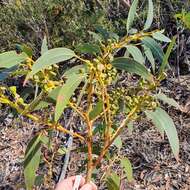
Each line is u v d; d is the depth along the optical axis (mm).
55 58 1001
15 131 3900
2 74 1134
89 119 1122
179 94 3820
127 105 1181
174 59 4090
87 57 2520
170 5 3809
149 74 1042
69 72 1141
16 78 4059
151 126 3521
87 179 1210
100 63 1019
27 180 1208
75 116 3496
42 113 2180
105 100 1097
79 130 3414
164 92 3840
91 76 1021
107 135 1164
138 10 4055
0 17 4418
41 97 1082
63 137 3199
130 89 1168
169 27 4070
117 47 1146
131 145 3404
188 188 3064
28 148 1223
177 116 3598
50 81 1055
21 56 1053
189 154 3273
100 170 2568
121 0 3004
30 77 984
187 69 4066
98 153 1410
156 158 3297
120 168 3109
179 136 3420
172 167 3215
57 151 1597
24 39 4391
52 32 4332
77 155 3293
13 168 3572
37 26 4316
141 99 1133
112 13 4180
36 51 4340
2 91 1063
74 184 1292
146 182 3131
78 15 4234
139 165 3270
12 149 3766
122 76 3799
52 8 4273
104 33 1429
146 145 3393
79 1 4207
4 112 3980
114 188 1453
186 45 4180
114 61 1060
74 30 4129
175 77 3965
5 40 4395
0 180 3459
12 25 4402
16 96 1059
